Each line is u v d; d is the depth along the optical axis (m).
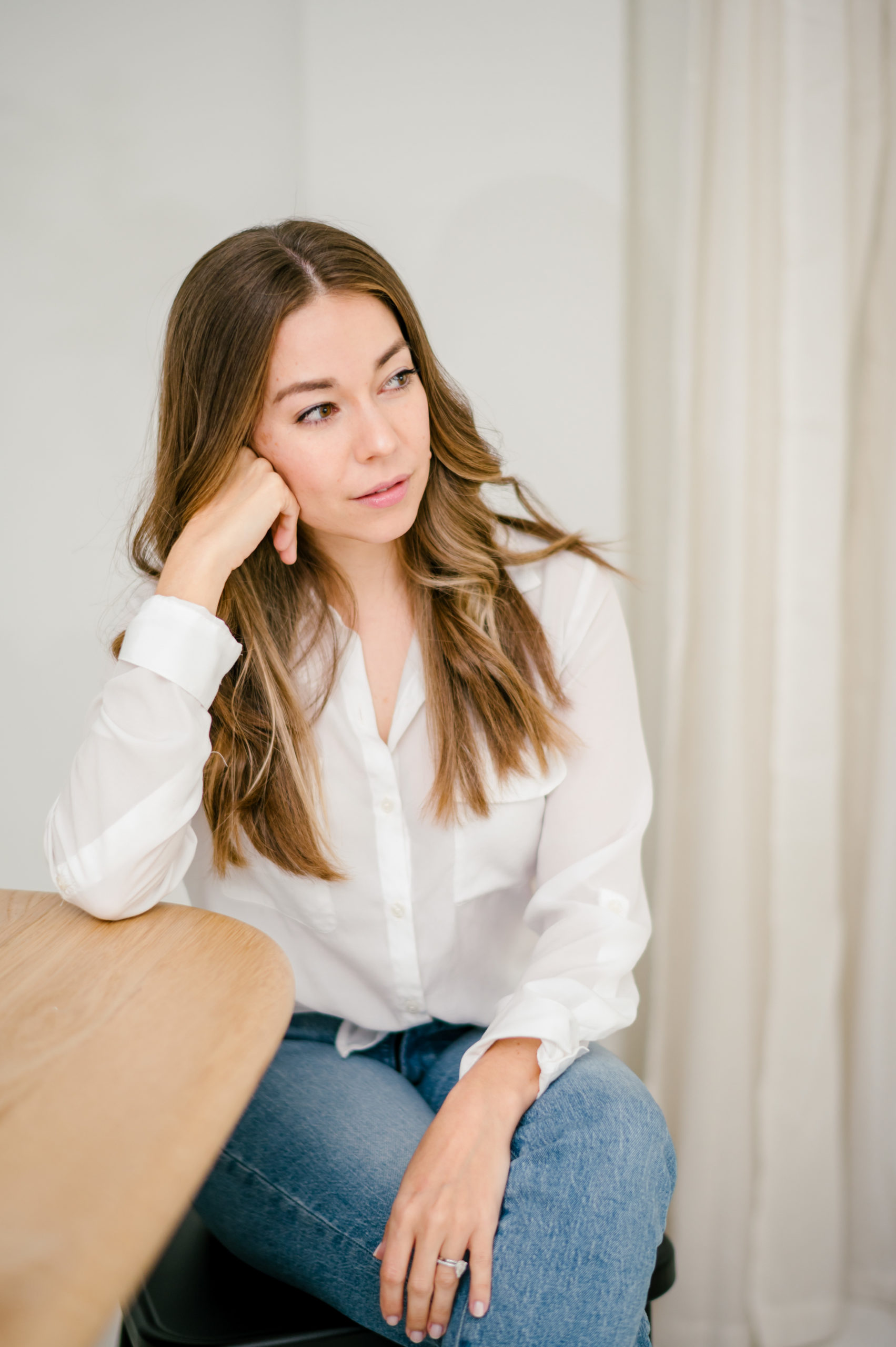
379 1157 0.99
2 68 1.59
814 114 1.51
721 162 1.54
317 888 1.18
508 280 1.59
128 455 1.66
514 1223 0.84
